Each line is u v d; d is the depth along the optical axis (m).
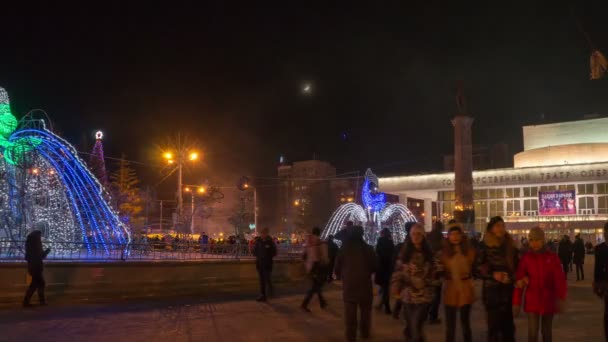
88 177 24.66
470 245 8.47
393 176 63.97
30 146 20.48
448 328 8.29
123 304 14.86
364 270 9.30
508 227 59.09
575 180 55.09
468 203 41.94
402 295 7.88
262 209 113.44
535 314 8.12
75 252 18.78
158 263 17.66
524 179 57.81
